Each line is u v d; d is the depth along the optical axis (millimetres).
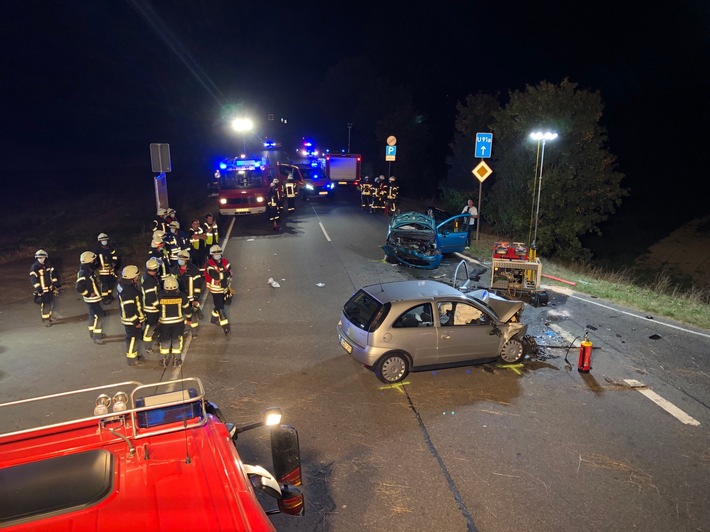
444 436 7090
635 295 13492
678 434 7172
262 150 46531
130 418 3871
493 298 9734
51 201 34656
